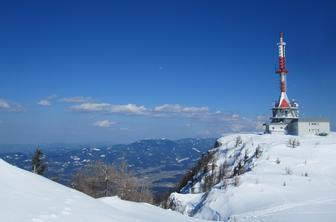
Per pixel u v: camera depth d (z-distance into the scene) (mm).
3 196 17500
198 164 127062
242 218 47844
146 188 59281
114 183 55531
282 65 159250
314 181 73312
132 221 20578
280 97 159625
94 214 19000
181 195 81875
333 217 42344
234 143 129750
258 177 76438
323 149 102875
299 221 41625
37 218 15508
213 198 68250
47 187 22406
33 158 68938
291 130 148875
